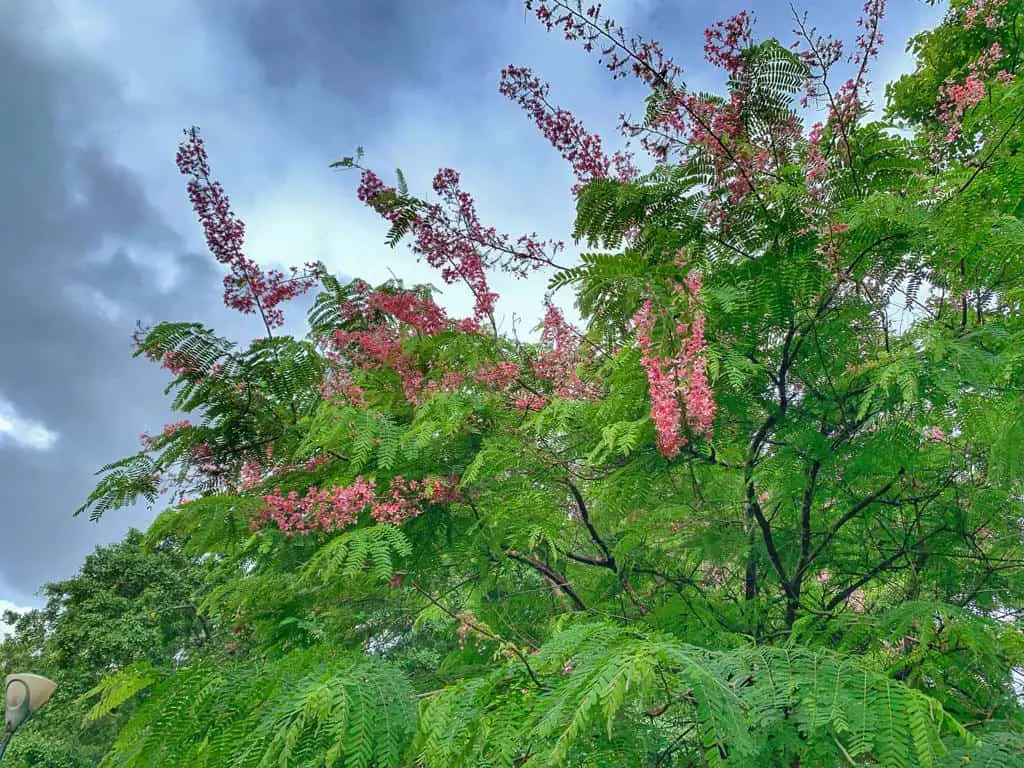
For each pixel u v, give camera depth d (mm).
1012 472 4352
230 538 4984
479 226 5027
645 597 6137
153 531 4832
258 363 5527
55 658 24562
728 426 4988
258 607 5574
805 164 4461
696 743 3656
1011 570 5301
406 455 4602
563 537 6031
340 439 4980
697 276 3953
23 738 22344
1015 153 4332
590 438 4988
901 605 4500
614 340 5129
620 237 4910
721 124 4418
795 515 5594
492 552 5531
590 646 2521
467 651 6051
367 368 5801
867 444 4555
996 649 4363
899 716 2117
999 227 3957
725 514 5691
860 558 5934
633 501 4691
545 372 5230
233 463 5797
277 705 2617
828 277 4551
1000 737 2832
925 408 4379
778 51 4254
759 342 4848
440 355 5520
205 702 2771
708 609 5492
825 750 2424
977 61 5039
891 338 5285
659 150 4746
